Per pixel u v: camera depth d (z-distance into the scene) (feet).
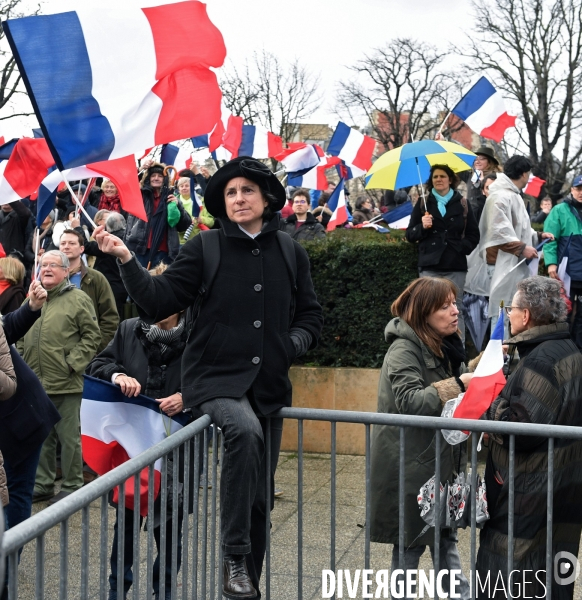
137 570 9.02
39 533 7.00
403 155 24.44
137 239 26.84
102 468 12.19
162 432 12.19
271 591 14.69
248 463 10.13
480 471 19.49
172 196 27.22
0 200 18.01
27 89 10.51
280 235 11.13
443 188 23.18
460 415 11.54
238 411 10.25
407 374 12.19
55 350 19.65
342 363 24.40
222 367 10.53
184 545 10.22
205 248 10.65
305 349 11.16
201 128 11.69
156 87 11.32
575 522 11.00
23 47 10.52
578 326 24.36
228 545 10.21
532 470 10.69
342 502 19.40
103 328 21.88
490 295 23.11
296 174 36.35
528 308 11.44
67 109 10.68
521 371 11.12
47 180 17.33
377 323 24.16
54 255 19.90
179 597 12.94
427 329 12.54
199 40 11.50
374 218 42.32
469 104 27.25
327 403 24.04
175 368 12.89
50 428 14.52
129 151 11.16
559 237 24.54
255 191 10.64
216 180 10.73
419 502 11.71
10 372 13.14
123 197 11.92
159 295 10.18
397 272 23.99
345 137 35.58
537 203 72.13
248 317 10.59
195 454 10.27
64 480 20.16
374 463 12.23
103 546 8.23
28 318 14.51
